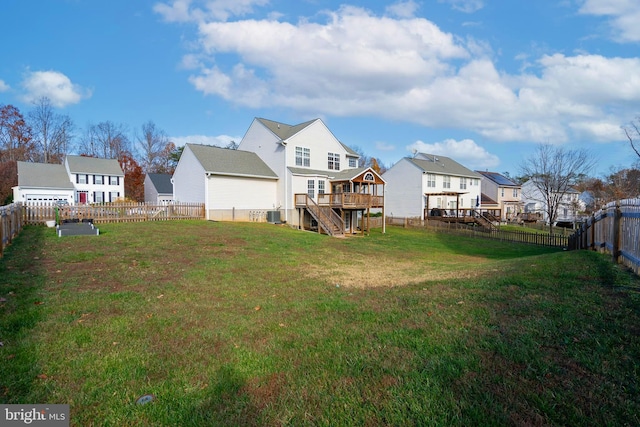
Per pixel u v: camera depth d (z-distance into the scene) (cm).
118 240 1168
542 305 438
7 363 325
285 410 255
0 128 4219
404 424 231
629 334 330
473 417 233
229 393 282
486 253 1859
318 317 470
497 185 4553
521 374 280
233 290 638
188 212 2061
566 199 4159
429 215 3534
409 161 3603
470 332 371
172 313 492
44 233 1285
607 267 632
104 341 386
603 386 254
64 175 3716
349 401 261
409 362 314
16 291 569
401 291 600
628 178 3241
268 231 1739
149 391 288
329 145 2702
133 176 5122
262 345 378
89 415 255
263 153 2584
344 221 2408
